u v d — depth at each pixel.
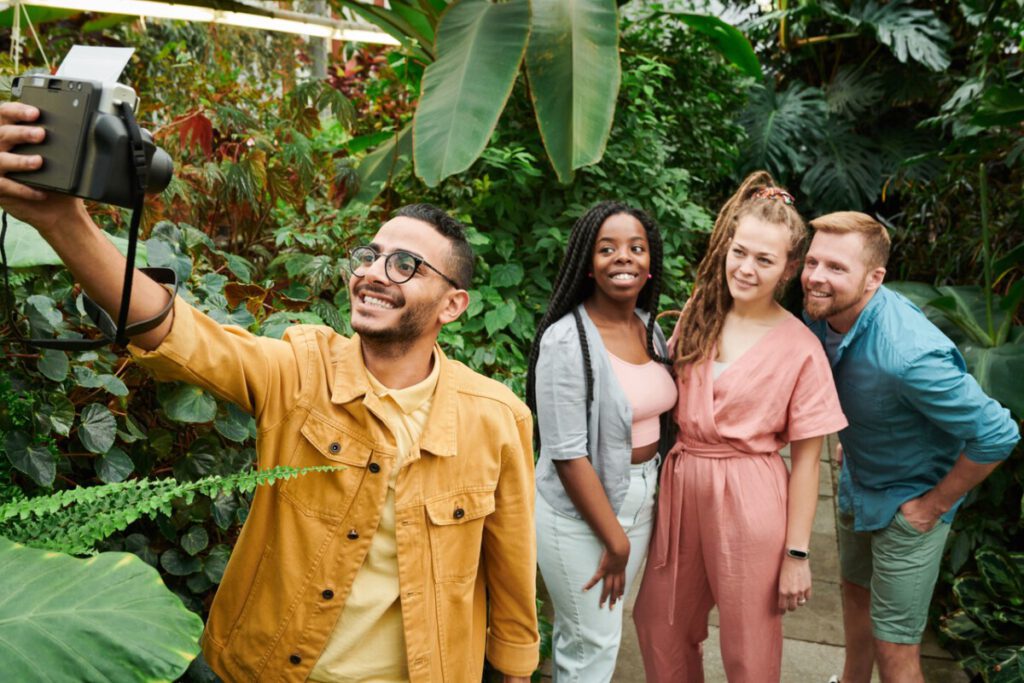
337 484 1.28
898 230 4.92
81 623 0.82
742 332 2.12
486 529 1.44
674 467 2.17
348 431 1.29
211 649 1.36
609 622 2.12
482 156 3.36
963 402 2.01
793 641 3.07
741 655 2.09
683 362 2.15
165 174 0.92
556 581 2.11
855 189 6.61
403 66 4.19
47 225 0.96
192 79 3.58
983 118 2.95
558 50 2.96
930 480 2.24
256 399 1.26
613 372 2.02
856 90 6.82
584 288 2.12
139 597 0.87
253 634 1.32
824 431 2.05
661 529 2.18
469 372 1.43
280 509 1.29
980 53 3.39
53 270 1.69
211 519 1.98
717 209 6.63
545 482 2.11
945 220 4.47
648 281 2.17
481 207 3.35
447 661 1.36
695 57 4.82
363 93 4.62
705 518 2.11
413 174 3.50
